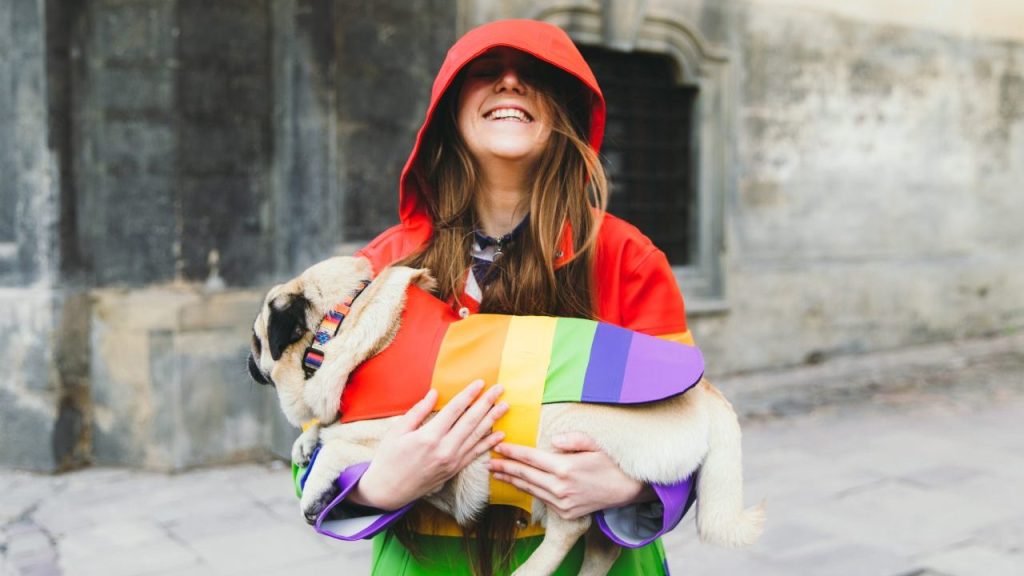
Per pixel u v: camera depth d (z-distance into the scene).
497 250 1.65
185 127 4.87
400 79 5.36
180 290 4.92
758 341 7.52
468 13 5.86
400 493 1.39
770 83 7.50
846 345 8.11
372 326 1.51
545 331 1.49
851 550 3.77
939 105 8.64
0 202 4.98
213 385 5.00
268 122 5.18
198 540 3.93
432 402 1.43
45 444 4.86
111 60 4.84
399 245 1.74
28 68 4.78
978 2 8.83
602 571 1.59
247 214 5.14
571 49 1.64
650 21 6.73
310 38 4.99
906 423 5.96
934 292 8.70
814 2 7.70
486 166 1.66
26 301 4.84
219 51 4.96
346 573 3.59
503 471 1.43
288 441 5.02
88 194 4.95
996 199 9.19
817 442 5.50
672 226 7.26
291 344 1.59
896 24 8.25
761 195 7.54
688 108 7.21
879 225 8.33
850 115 8.04
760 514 1.51
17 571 3.60
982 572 3.53
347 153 5.17
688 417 1.51
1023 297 9.42
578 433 1.43
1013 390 6.91
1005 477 4.75
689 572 3.57
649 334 1.58
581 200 1.62
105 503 4.42
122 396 4.95
